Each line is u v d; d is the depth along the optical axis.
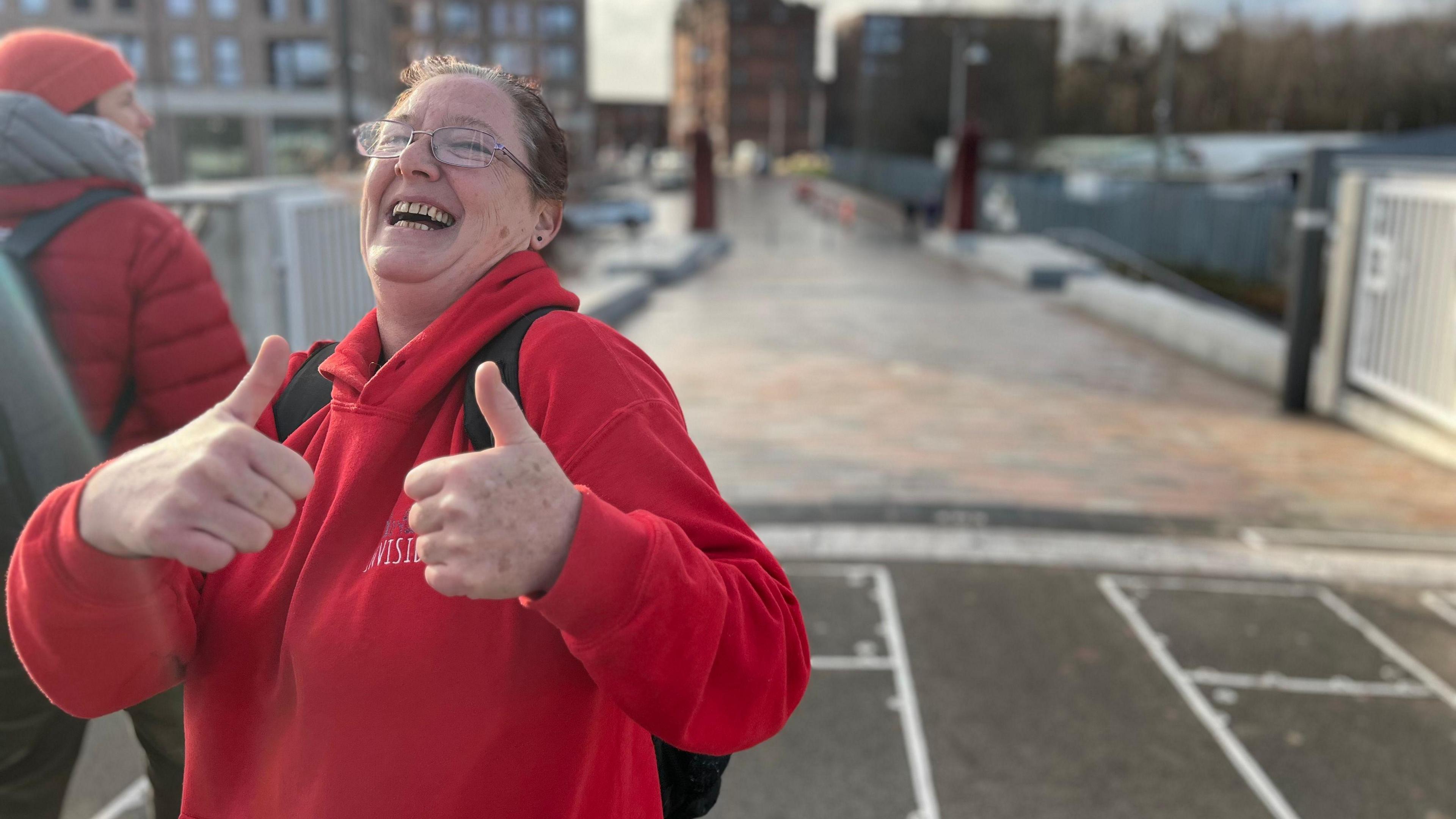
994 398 8.79
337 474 1.07
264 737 1.06
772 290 17.97
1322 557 4.80
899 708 3.48
